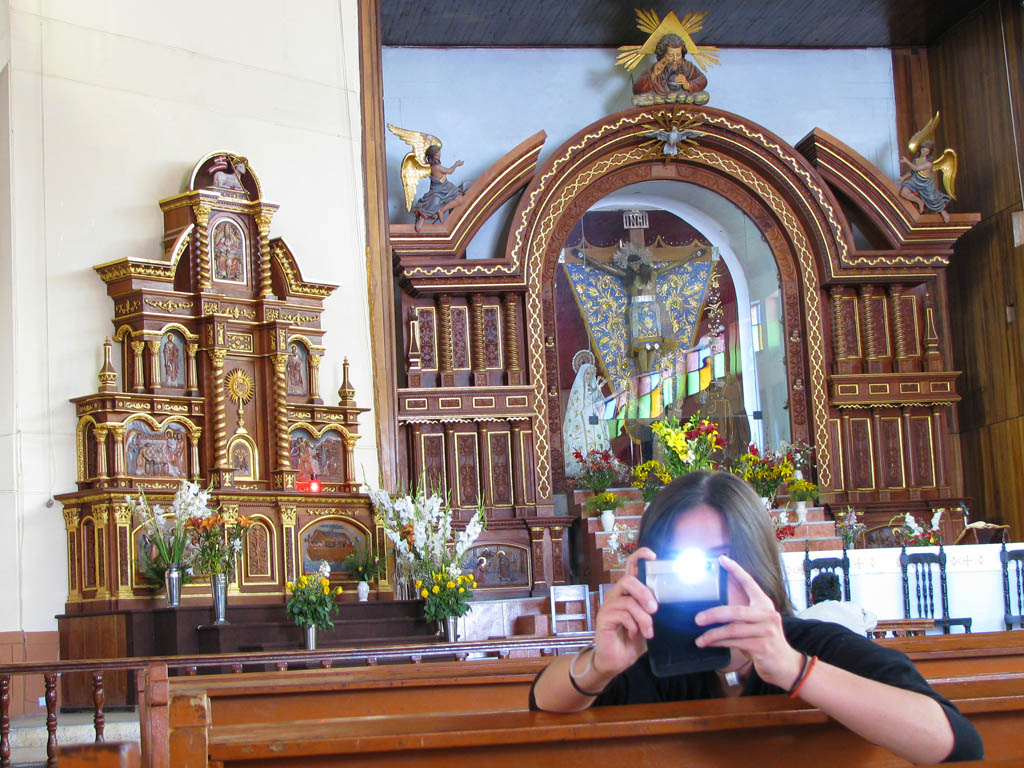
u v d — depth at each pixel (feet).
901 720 7.13
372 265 51.67
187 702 7.65
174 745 7.55
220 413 42.11
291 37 49.42
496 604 51.21
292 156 48.67
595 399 60.64
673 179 60.54
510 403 56.29
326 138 50.01
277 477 43.52
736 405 62.64
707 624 7.34
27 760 28.55
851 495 59.36
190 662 26.18
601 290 61.87
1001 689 8.87
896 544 59.31
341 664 35.86
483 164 60.75
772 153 60.29
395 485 51.13
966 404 62.64
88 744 7.26
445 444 55.57
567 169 58.65
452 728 7.75
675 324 62.49
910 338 61.72
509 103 61.46
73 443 40.22
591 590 54.44
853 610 13.46
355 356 49.52
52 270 40.68
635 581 7.58
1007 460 59.62
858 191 60.85
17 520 38.60
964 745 7.23
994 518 60.54
